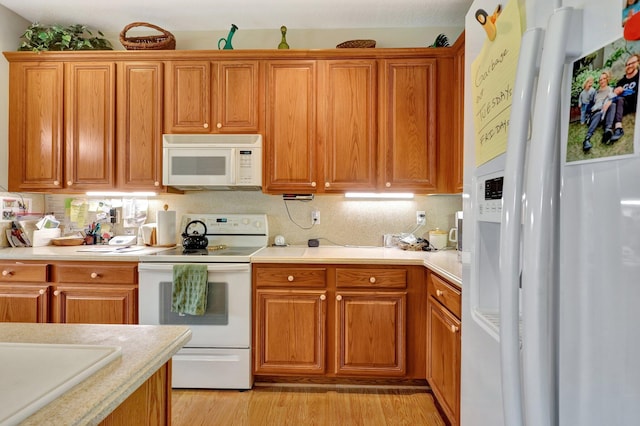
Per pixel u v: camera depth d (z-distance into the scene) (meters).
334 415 1.93
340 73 2.40
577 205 0.46
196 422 1.86
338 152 2.41
